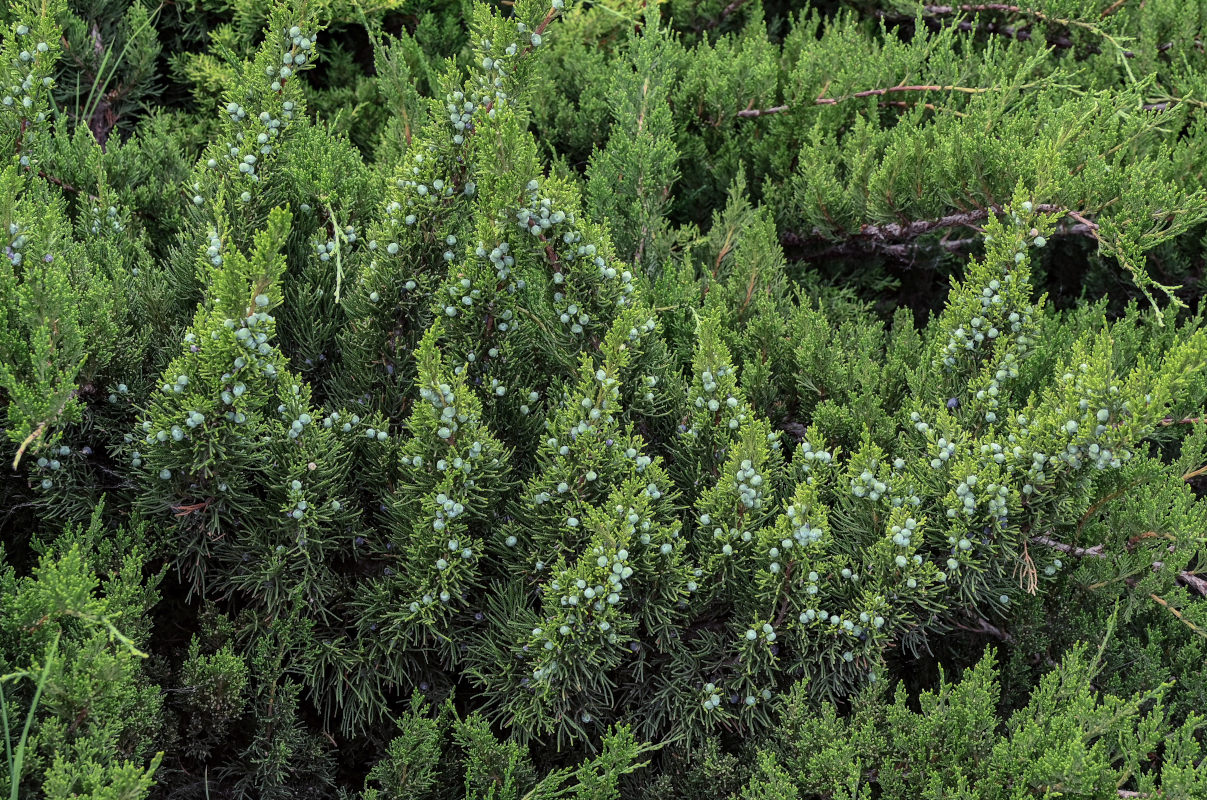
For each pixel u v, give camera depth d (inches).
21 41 101.5
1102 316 123.4
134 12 138.8
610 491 86.4
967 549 86.0
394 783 82.5
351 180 103.7
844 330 125.0
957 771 79.4
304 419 83.0
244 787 85.7
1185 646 98.8
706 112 152.6
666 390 99.7
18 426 76.6
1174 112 125.1
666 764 90.5
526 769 83.8
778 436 101.1
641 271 118.6
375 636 88.4
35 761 69.7
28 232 84.5
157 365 93.4
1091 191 114.0
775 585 85.1
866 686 86.6
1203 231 135.6
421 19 161.9
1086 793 73.9
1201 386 109.4
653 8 134.3
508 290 90.3
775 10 188.2
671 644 88.8
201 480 81.7
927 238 136.5
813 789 82.0
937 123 132.6
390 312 94.5
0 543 80.7
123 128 145.6
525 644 83.8
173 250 100.7
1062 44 165.6
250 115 95.9
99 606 70.7
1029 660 100.3
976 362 98.9
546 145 150.6
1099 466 81.3
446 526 82.0
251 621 86.7
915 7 170.9
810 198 132.0
